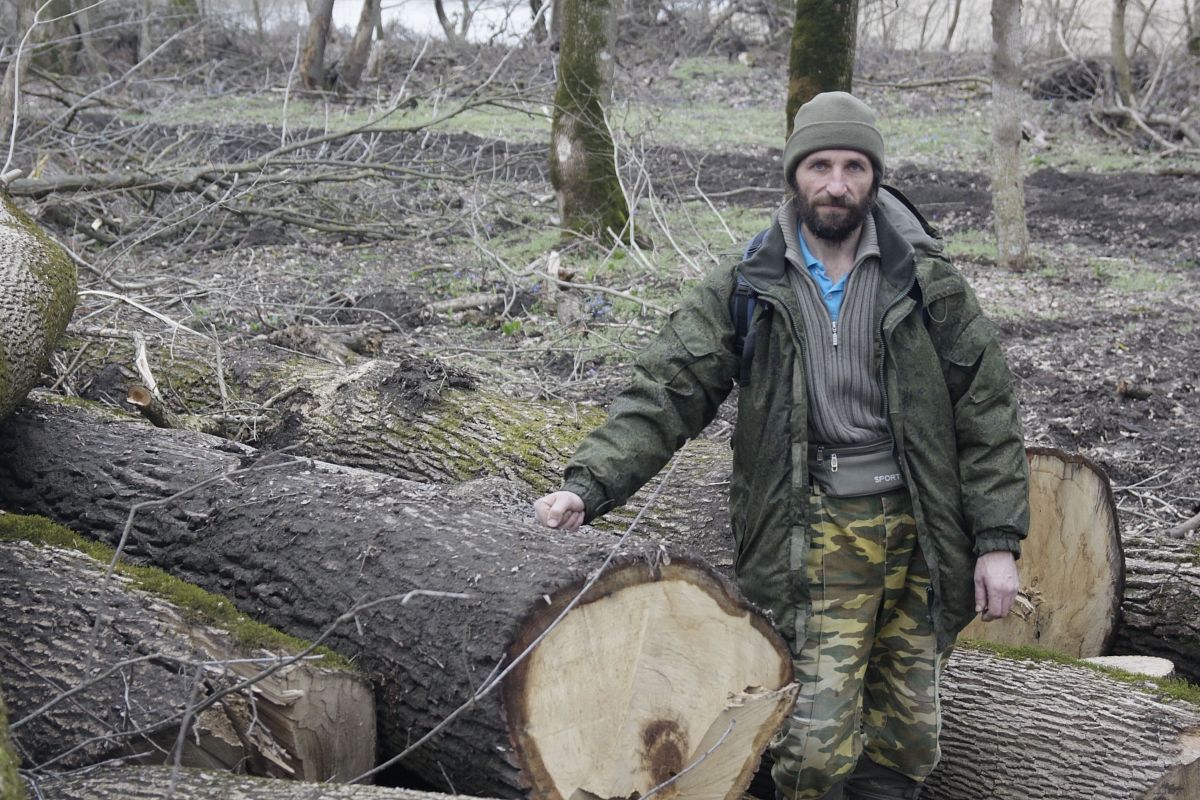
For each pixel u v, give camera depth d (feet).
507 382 19.85
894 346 8.98
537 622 7.95
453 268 30.83
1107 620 12.97
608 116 32.48
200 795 7.98
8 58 29.27
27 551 10.81
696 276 26.94
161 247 30.96
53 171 30.45
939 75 69.92
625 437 9.19
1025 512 8.92
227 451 12.94
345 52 69.77
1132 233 39.88
